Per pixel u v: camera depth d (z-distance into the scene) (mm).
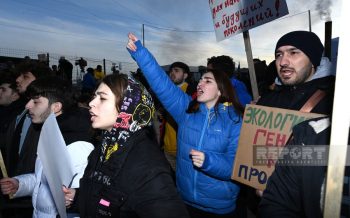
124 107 1246
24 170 1985
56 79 1907
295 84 1646
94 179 1246
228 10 2977
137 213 1111
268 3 2570
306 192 950
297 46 1591
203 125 2020
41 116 1848
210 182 1930
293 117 1485
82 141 1700
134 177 1131
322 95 1542
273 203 1068
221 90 1992
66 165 1320
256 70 4594
